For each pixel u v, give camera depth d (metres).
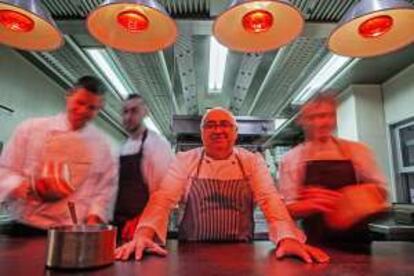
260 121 3.58
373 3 1.19
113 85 3.63
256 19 1.26
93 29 1.29
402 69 3.42
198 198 1.39
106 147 1.83
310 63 2.83
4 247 1.07
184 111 4.76
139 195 1.86
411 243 1.21
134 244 0.98
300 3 1.90
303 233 1.17
